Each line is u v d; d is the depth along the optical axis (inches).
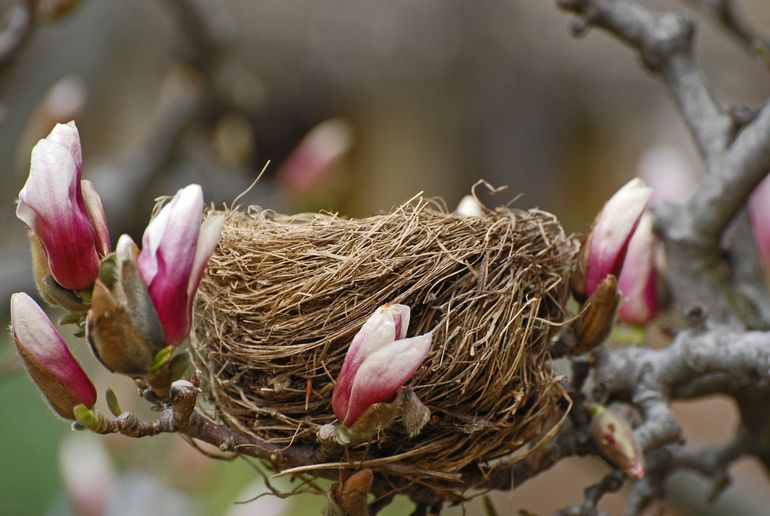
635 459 57.6
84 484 73.5
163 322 54.6
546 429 57.8
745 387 62.1
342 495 56.0
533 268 57.6
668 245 61.9
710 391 62.3
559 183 169.2
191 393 55.4
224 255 58.1
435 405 56.4
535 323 57.4
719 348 59.4
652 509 75.2
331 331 56.9
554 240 58.2
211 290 58.0
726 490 68.9
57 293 55.9
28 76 87.0
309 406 56.8
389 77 165.5
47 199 55.3
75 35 89.7
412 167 168.4
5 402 109.9
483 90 165.2
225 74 85.4
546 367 57.8
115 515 74.7
